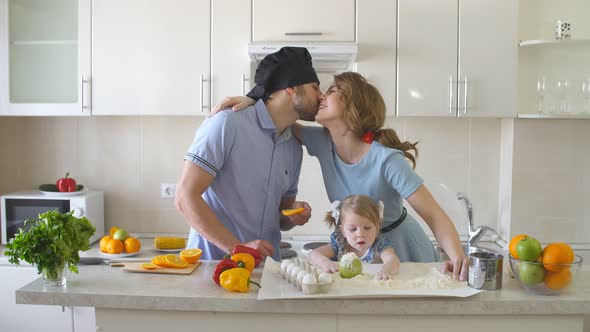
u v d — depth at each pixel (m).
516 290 1.44
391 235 1.93
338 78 1.86
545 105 3.02
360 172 1.83
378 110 1.82
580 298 1.38
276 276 1.54
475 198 3.26
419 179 1.74
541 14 3.09
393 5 2.85
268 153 1.93
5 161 3.38
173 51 2.91
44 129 3.35
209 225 1.75
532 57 3.10
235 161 1.86
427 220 1.71
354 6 2.85
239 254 1.56
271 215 2.01
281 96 1.90
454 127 3.24
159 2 2.90
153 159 3.32
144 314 1.42
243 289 1.42
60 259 1.46
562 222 3.10
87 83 2.95
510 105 2.87
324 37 2.86
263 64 1.94
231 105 1.90
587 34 3.08
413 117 3.24
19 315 2.82
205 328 1.41
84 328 2.80
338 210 1.83
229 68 2.89
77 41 2.97
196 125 3.31
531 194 3.09
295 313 1.39
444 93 2.87
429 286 1.43
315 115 1.94
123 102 2.94
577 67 3.09
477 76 2.86
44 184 3.22
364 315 1.39
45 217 1.50
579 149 3.07
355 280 1.48
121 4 2.91
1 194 3.38
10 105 3.00
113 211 3.35
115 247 2.64
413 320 1.39
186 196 1.75
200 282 1.51
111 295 1.40
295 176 2.11
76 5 2.96
